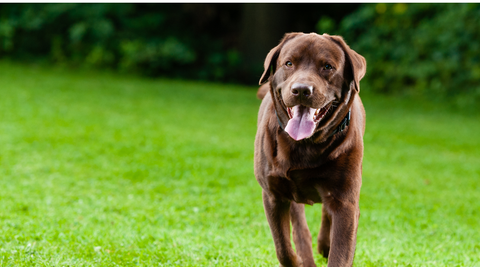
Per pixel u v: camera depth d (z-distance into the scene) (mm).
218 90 19328
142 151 8812
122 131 10477
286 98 3137
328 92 3201
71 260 3795
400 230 5395
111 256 4004
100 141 9375
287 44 3410
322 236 4254
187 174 7477
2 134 9227
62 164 7645
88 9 22156
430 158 9766
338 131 3285
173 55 22016
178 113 13547
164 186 6781
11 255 3850
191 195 6504
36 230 4551
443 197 7070
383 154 9914
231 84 22609
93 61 21969
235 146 9789
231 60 22750
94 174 7211
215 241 4652
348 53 3342
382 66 20141
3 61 21750
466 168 9070
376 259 4312
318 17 23719
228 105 15711
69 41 22656
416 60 19406
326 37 3385
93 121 11336
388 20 20031
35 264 3691
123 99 15258
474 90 17781
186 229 5016
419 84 19156
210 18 23875
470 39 18078
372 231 5312
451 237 5199
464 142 11695
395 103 17906
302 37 3365
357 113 3643
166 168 7754
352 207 3312
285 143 3342
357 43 20688
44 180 6727
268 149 3449
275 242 3592
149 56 21844
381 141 11305
